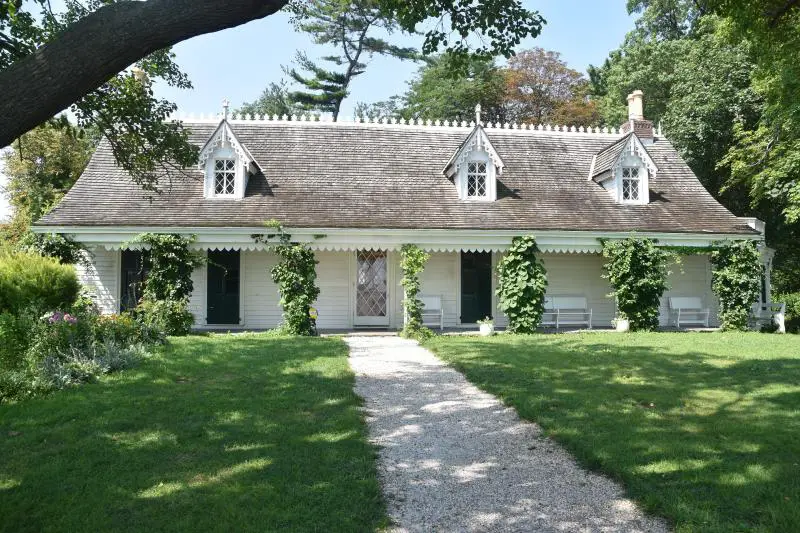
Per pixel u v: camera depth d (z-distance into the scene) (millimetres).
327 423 6926
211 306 19172
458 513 4648
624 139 20812
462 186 19781
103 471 5352
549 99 45344
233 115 22891
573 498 4926
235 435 6426
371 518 4492
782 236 30500
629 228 19109
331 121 22250
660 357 11953
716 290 19516
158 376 9453
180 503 4641
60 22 8859
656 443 6055
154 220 17172
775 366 10703
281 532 4188
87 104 9352
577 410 7484
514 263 18094
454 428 7012
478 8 9156
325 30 41812
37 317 10531
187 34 4699
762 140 23891
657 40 37281
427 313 19594
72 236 16797
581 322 20656
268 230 17188
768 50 14242
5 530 4234
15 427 6668
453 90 42188
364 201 19094
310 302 17125
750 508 4504
